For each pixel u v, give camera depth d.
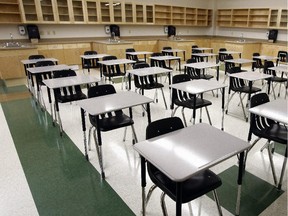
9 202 2.02
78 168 2.49
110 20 8.89
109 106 2.34
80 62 8.53
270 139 2.20
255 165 2.50
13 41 7.58
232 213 1.86
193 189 1.55
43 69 4.22
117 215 1.88
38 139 3.13
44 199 2.06
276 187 2.16
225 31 11.38
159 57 5.91
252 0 9.83
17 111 4.15
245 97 4.84
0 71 6.61
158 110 4.19
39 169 2.48
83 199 2.05
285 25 8.88
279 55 7.36
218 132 1.77
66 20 8.16
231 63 5.60
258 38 10.05
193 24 11.20
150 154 1.48
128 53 6.80
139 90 4.66
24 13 7.25
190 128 1.85
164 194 1.66
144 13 9.55
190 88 3.07
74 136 3.21
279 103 2.38
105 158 2.67
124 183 2.25
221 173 2.36
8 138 3.17
